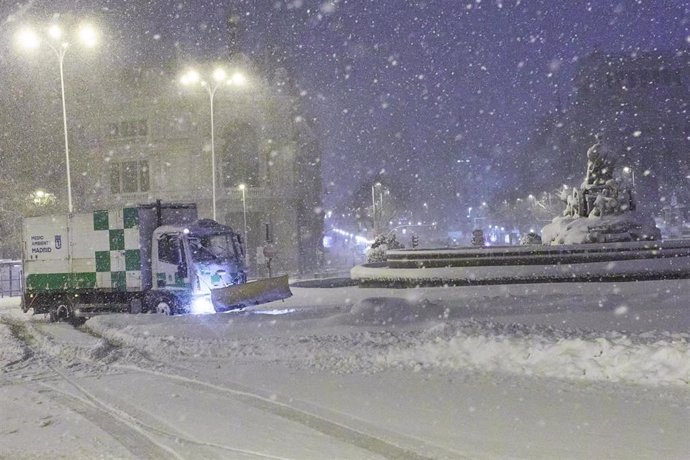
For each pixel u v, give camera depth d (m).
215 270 22.50
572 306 19.42
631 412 7.89
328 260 96.19
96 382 11.38
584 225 30.84
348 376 10.84
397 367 11.40
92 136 65.50
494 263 28.19
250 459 6.79
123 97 67.06
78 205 63.78
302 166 75.69
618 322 16.06
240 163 69.38
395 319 17.81
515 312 18.95
